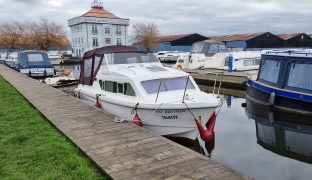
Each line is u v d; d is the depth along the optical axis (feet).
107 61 32.83
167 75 28.60
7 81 58.90
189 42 205.46
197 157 17.03
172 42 200.85
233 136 30.25
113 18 203.10
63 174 15.34
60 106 31.91
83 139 20.42
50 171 15.66
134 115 27.14
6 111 30.09
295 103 31.53
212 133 25.22
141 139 20.31
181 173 15.10
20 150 18.65
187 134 26.21
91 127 23.44
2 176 15.20
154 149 18.38
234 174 14.89
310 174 21.20
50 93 41.55
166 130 26.12
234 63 65.41
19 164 16.65
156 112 25.39
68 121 25.36
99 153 17.79
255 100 37.68
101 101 31.73
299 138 29.22
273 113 33.78
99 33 198.18
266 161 23.67
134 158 17.01
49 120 25.95
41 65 75.00
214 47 81.46
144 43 204.64
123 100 27.94
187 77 29.01
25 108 31.65
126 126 23.62
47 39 206.59
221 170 15.35
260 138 29.45
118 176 14.80
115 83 30.07
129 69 30.63
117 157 17.16
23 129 23.32
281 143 27.91
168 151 18.02
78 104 32.94
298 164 23.06
